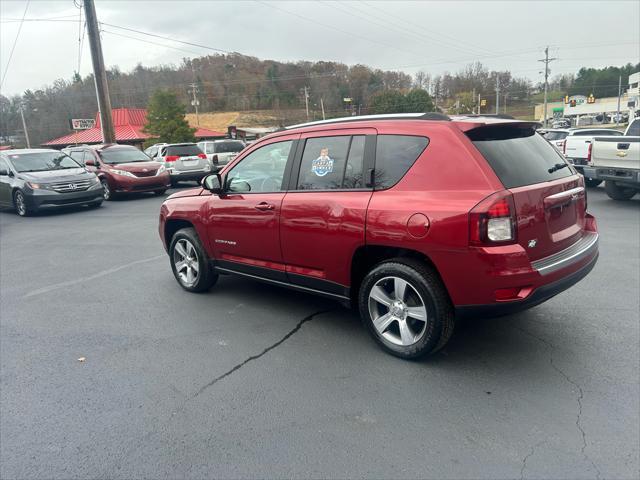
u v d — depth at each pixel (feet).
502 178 11.02
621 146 32.81
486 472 8.48
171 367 12.82
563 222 12.35
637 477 8.23
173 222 18.80
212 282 18.21
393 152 12.23
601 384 11.09
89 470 8.99
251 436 9.76
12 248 29.19
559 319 14.73
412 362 12.48
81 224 37.06
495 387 11.14
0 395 11.73
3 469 9.09
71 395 11.61
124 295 18.89
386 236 11.88
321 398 11.02
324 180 13.57
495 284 10.71
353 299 13.58
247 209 15.34
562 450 8.96
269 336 14.46
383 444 9.35
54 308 17.79
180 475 8.75
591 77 366.02
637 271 19.11
